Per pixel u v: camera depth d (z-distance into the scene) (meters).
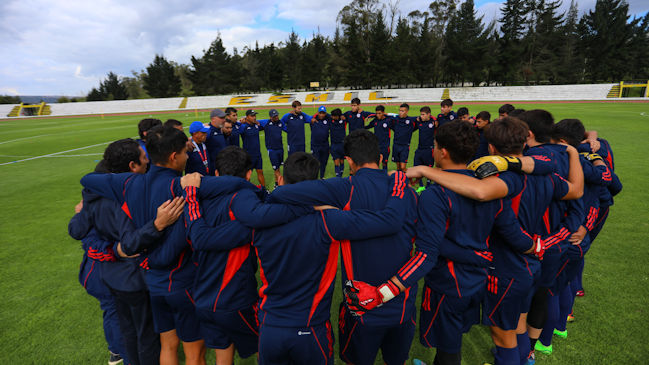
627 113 19.78
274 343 1.57
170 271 1.80
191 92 73.75
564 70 49.66
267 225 1.40
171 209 1.61
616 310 2.81
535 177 1.75
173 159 1.81
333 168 8.74
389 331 1.78
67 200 6.45
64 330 2.80
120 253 1.80
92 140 15.39
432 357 2.44
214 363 2.48
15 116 40.97
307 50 59.59
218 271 1.66
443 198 1.57
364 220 1.41
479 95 42.72
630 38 50.81
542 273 2.07
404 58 51.34
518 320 1.95
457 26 54.69
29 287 3.45
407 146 7.16
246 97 50.31
